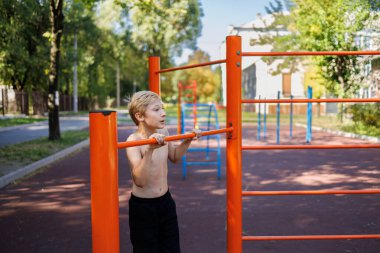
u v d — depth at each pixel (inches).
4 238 155.9
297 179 277.4
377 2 568.1
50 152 387.9
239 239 103.1
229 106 100.7
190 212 190.9
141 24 1571.1
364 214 186.5
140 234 96.5
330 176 288.2
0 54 871.7
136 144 72.3
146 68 1793.8
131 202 98.0
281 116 1162.6
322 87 948.0
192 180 275.7
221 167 331.9
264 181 270.7
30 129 690.8
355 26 586.2
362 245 145.2
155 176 96.3
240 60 100.0
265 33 997.2
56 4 469.7
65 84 1485.0
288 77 1249.4
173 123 925.8
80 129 691.4
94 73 1716.3
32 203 211.5
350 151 431.2
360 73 622.5
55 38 467.2
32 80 1112.8
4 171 283.7
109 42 1685.5
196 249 141.6
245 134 646.5
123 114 1378.0
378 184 259.0
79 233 161.3
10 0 778.8
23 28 901.8
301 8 666.2
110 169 67.3
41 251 141.8
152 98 92.1
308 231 162.4
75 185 257.4
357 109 629.9
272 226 169.0
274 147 105.7
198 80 2365.9
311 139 550.0
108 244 67.8
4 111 1079.0
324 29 617.9
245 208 197.8
